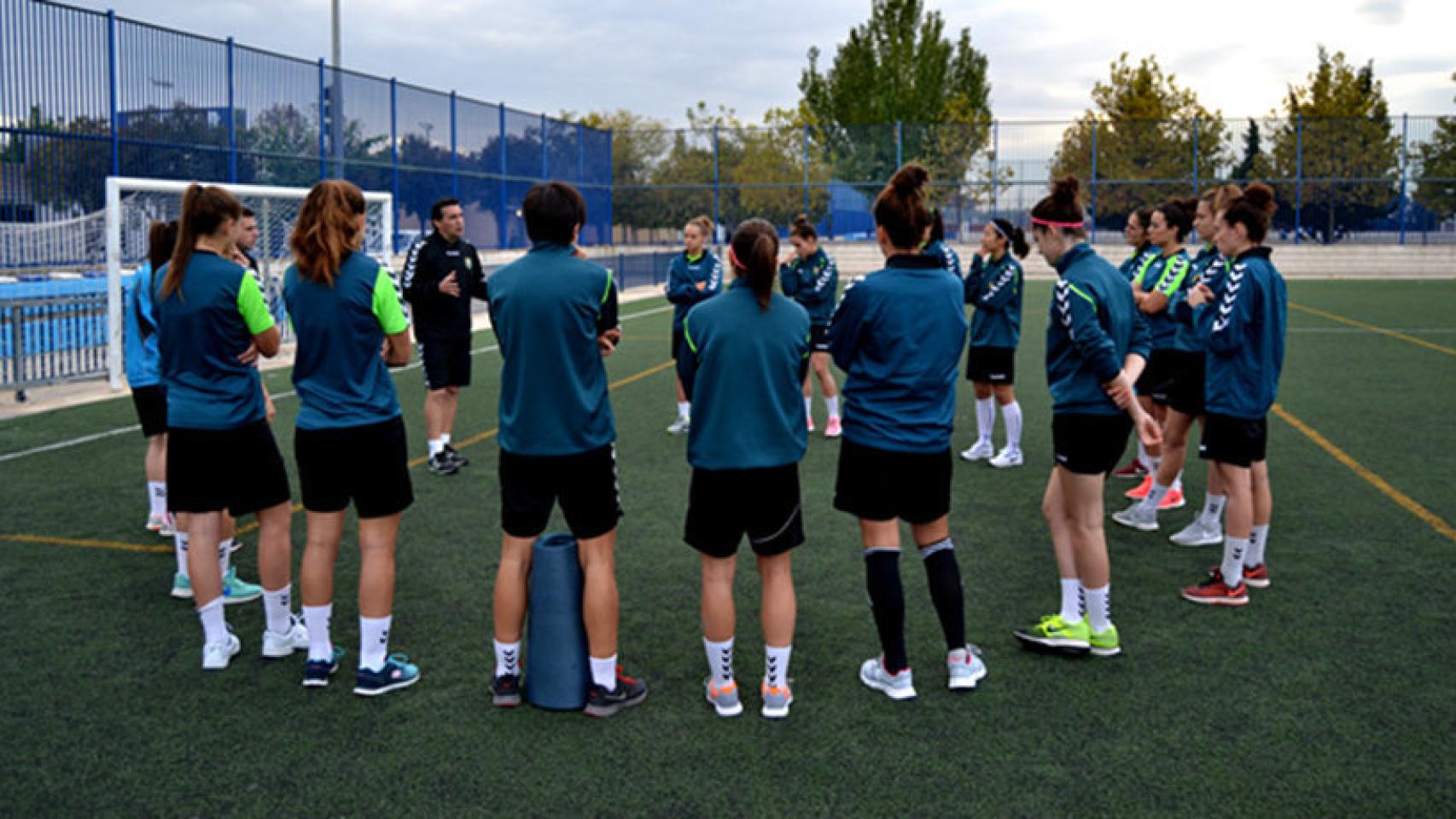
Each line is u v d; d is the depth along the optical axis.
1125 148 29.98
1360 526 5.89
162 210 14.78
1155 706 3.70
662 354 14.09
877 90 46.38
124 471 7.35
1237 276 4.50
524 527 3.63
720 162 30.78
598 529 3.61
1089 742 3.44
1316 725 3.55
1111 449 3.98
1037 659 4.13
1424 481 6.88
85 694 3.82
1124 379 3.84
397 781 3.20
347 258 3.70
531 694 3.71
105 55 14.41
